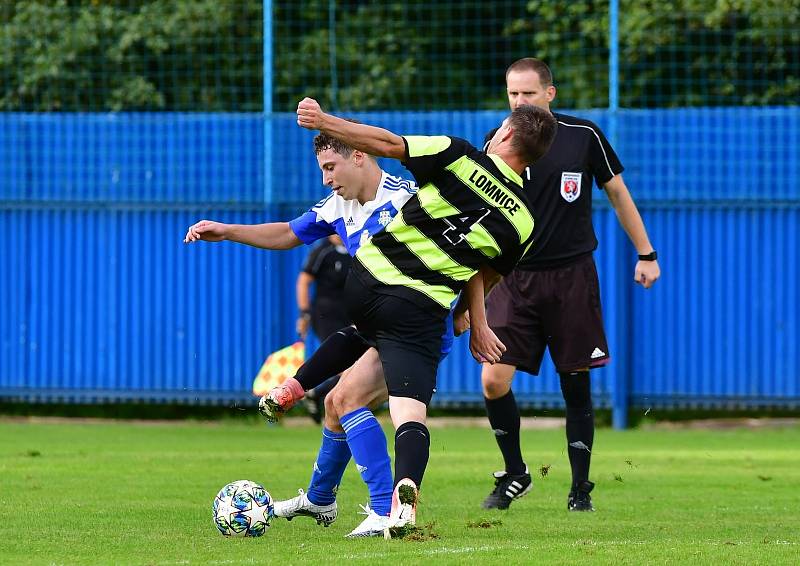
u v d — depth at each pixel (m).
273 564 16.28
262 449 37.09
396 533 18.66
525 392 47.47
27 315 48.72
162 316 48.25
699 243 46.81
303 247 47.91
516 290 24.45
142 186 48.31
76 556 17.38
